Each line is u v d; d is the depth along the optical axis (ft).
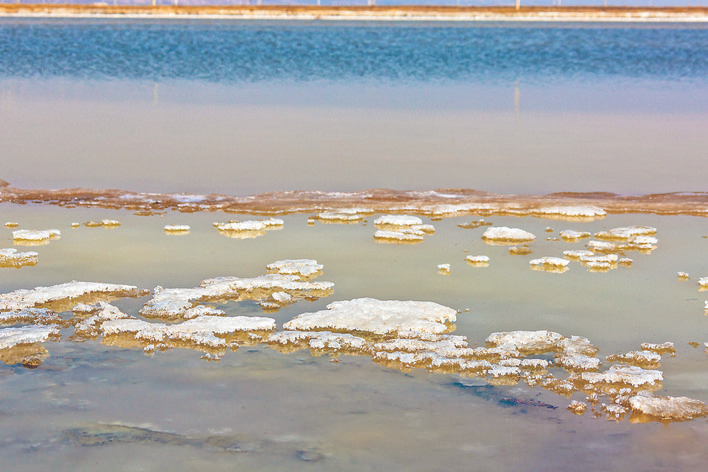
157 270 20.33
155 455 11.84
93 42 121.70
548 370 14.80
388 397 13.71
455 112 54.65
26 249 22.16
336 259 21.56
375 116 52.31
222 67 88.94
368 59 103.14
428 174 34.27
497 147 41.16
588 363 14.85
